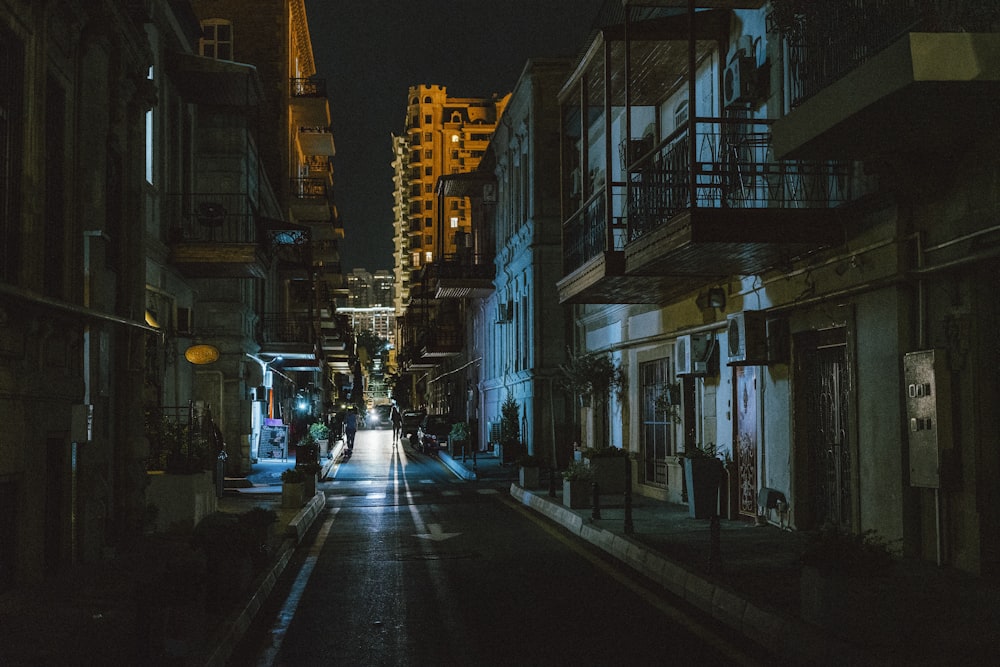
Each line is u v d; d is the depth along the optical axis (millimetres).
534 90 31641
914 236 10141
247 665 6973
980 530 9203
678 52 16297
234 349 28359
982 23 8031
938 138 9133
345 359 62312
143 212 14250
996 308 9367
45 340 9992
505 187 38031
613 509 16578
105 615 8172
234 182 26688
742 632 7816
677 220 12297
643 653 7137
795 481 12992
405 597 9578
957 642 6547
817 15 10656
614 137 23125
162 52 22234
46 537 10367
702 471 14820
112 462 12883
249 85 24203
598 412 24109
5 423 8875
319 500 20266
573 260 19516
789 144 9594
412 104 134500
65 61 11031
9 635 7395
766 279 13906
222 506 18406
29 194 9594
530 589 9938
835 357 12328
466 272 40781
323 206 44656
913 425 9961
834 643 6555
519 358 34500
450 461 35188
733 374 15219
